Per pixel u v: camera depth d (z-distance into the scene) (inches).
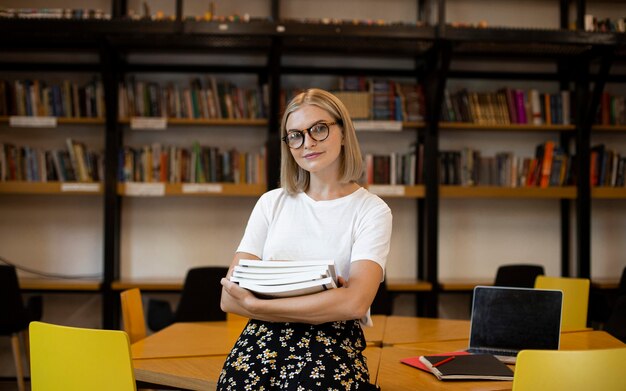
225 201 189.6
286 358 53.4
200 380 70.7
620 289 163.6
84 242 185.9
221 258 188.9
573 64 189.3
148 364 77.9
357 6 191.9
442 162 179.5
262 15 189.9
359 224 59.0
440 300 193.8
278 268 54.7
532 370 58.4
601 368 57.8
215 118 175.6
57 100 173.6
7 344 181.6
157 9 187.9
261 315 54.8
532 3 195.8
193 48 175.3
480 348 84.8
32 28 153.9
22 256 185.0
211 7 166.6
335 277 55.1
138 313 107.5
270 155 171.0
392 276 191.3
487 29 158.7
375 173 178.4
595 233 196.9
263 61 188.2
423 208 187.6
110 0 188.2
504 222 195.2
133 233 187.5
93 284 165.9
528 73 190.5
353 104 176.9
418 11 191.3
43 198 185.8
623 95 195.8
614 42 161.2
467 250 193.8
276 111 170.2
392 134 191.0
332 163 61.0
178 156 174.4
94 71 183.5
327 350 53.4
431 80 173.6
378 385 67.9
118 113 173.2
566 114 184.1
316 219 59.9
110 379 64.3
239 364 54.4
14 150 172.7
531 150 193.9
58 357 66.1
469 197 194.4
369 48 175.5
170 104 175.3
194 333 101.0
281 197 63.3
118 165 172.7
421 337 98.4
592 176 183.6
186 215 188.9
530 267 165.9
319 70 186.9
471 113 180.1
